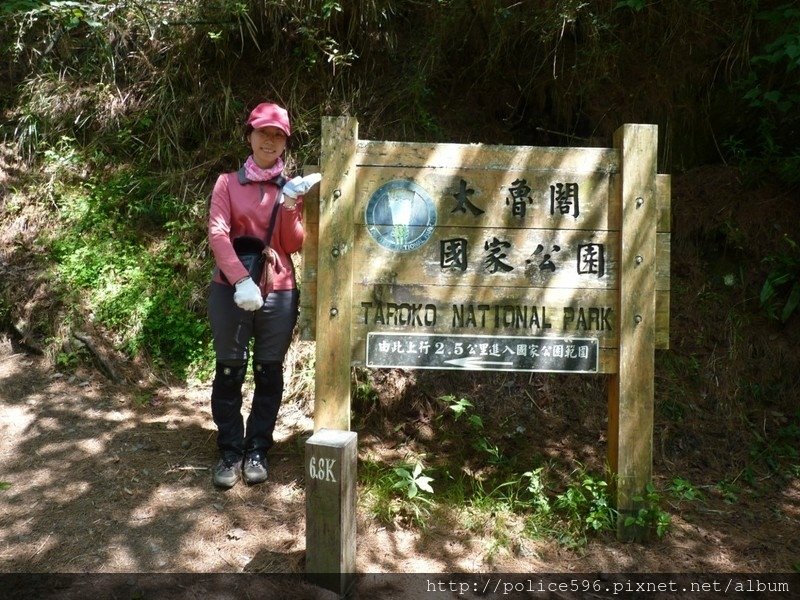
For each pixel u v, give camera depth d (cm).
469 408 386
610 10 473
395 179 302
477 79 512
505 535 293
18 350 403
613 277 306
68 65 523
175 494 301
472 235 304
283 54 511
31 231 447
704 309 429
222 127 497
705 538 308
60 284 417
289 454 339
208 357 404
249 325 303
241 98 504
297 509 298
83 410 360
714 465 368
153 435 345
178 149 486
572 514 304
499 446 364
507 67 508
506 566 278
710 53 483
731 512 331
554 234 305
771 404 401
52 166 474
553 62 480
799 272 418
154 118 500
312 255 304
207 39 505
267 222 301
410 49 516
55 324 404
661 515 295
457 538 291
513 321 304
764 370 408
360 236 302
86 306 412
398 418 381
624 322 300
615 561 287
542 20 468
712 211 452
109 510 288
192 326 411
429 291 303
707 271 444
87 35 518
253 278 294
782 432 383
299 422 370
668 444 376
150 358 402
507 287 304
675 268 447
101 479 306
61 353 395
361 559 273
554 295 305
